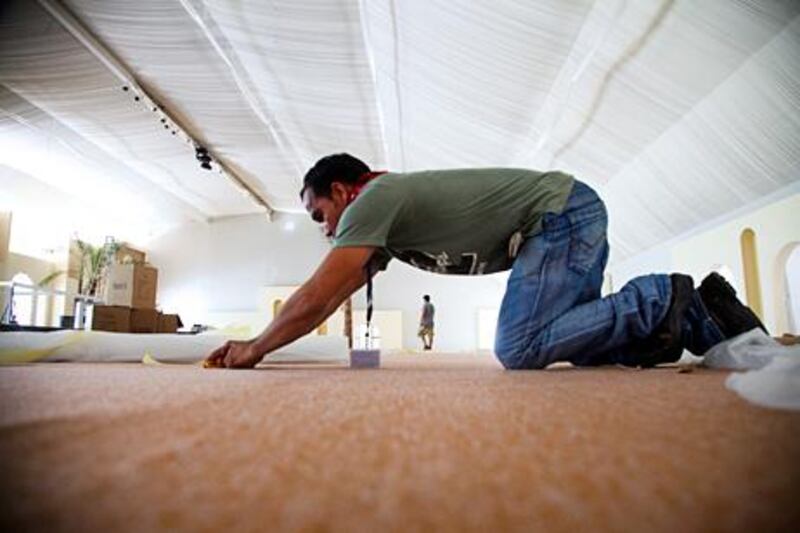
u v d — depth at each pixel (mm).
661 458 305
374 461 298
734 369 1112
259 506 229
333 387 727
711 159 3531
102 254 8133
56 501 233
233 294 11133
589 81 3332
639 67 3027
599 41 2934
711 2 2420
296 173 8406
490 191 1240
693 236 4449
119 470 276
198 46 4852
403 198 1161
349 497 241
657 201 4414
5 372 1016
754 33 2486
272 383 789
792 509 230
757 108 2891
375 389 698
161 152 7820
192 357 1717
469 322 10742
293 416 442
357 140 6297
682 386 726
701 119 3254
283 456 307
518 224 1270
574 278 1220
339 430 383
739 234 3816
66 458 297
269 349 1209
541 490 251
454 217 1225
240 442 341
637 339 1233
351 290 1241
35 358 1657
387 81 4492
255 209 11109
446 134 4969
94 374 957
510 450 324
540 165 4789
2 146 7418
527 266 1241
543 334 1217
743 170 3434
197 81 5617
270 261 11172
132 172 8656
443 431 380
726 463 295
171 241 11383
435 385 771
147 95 5930
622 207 4867
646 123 3549
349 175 1265
